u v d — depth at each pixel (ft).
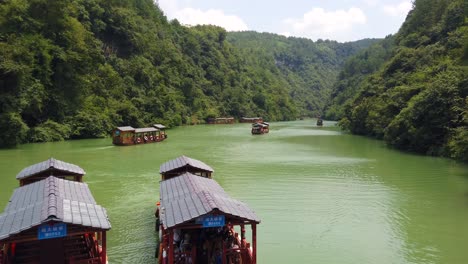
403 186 95.96
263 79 593.42
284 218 71.41
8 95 165.37
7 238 37.06
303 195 87.25
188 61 426.92
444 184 97.60
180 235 47.91
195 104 382.42
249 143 196.03
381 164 127.85
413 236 62.90
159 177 103.71
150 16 397.19
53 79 201.16
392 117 194.70
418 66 226.58
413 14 317.22
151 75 320.09
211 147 175.73
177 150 162.50
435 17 274.98
